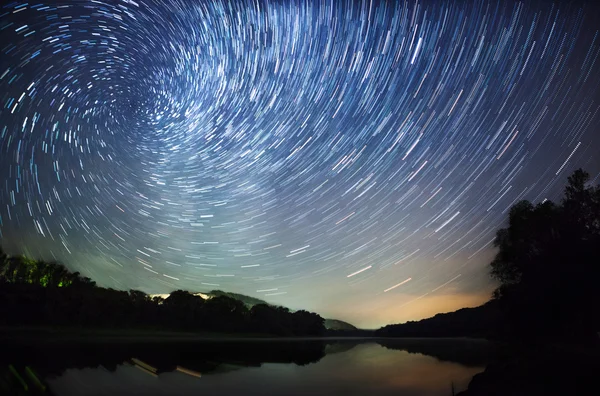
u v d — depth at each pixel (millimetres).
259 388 32062
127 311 96312
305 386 33281
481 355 59062
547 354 32781
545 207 38188
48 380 29406
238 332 125688
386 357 61906
